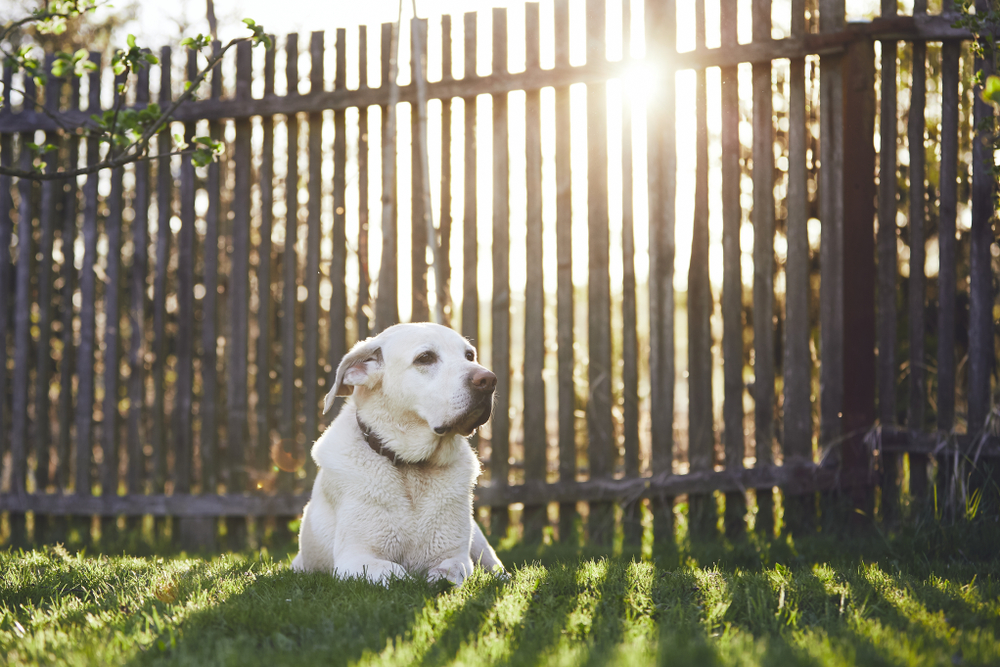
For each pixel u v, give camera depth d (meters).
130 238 6.18
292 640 2.31
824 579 3.05
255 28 3.67
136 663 2.09
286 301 5.57
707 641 2.22
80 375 5.78
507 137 5.37
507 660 2.08
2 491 5.80
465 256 5.41
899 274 5.03
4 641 2.35
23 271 5.86
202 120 5.70
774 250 5.05
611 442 5.23
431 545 3.45
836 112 4.92
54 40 8.43
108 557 4.24
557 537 5.32
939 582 3.10
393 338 3.56
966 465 4.61
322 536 3.59
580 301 6.45
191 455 5.71
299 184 5.80
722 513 5.10
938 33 4.74
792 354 4.96
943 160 4.77
